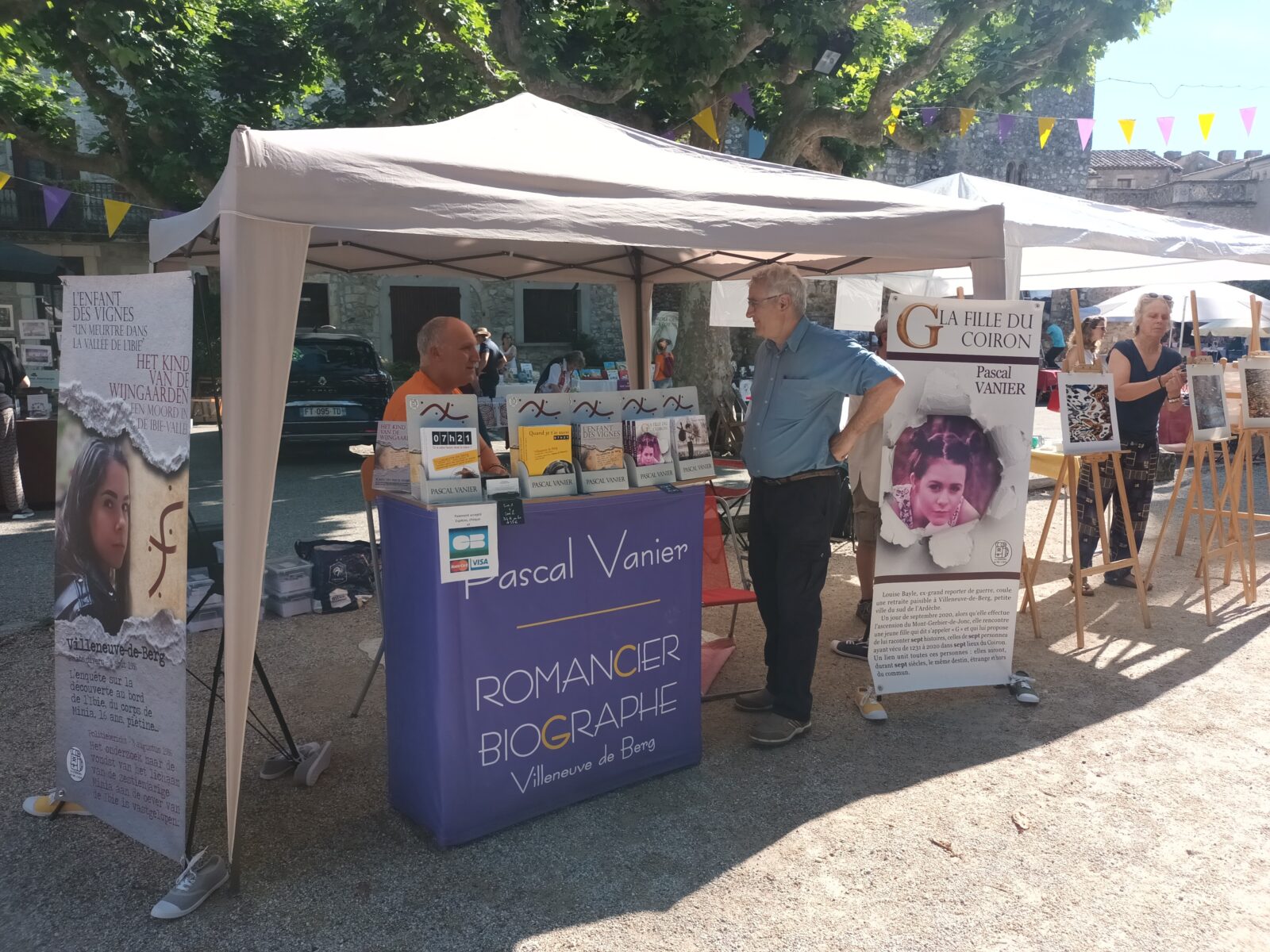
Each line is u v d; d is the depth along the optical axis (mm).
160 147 10453
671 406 3373
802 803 3143
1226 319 13234
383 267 5238
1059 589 5887
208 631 4836
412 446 2750
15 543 6859
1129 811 3096
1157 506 8453
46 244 17859
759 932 2449
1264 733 3713
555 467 2932
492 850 2832
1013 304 3912
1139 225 5465
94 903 2557
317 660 4488
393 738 3037
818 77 9430
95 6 8984
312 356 10797
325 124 11359
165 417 2518
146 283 2568
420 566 2768
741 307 9500
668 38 8383
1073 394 4836
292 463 11266
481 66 9414
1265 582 6035
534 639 2914
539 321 22438
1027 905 2576
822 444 3486
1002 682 4082
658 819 3031
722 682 4285
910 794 3207
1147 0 9602
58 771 2973
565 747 3051
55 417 8344
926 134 10523
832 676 4352
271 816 3031
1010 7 9953
